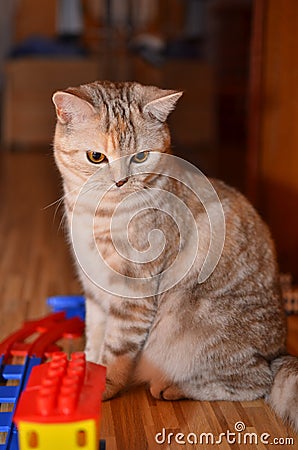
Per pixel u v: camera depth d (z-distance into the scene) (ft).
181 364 3.16
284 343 3.30
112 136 2.92
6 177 6.63
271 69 4.20
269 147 4.30
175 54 8.24
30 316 3.92
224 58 8.45
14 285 4.28
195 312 3.14
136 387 3.26
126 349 3.14
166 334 3.15
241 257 3.22
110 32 8.54
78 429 2.51
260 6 4.14
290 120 4.21
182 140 7.97
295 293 3.96
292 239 4.30
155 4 9.29
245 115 8.14
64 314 3.81
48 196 6.03
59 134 3.01
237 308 3.18
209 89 7.88
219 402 3.17
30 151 7.71
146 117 2.97
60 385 2.57
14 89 7.72
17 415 2.49
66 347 3.60
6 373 3.28
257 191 4.36
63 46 8.17
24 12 9.16
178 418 3.08
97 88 3.03
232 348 3.14
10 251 4.79
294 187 4.25
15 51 8.01
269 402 3.15
